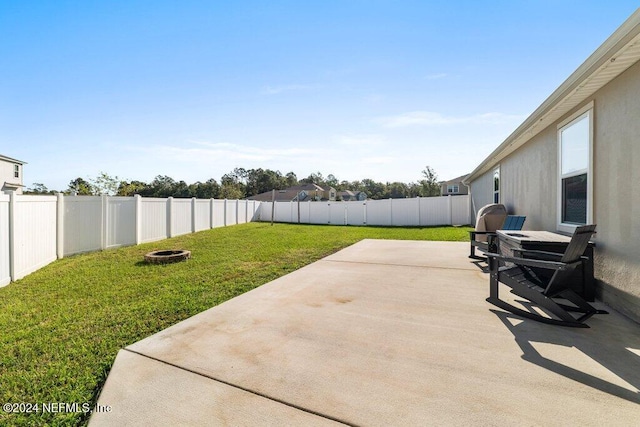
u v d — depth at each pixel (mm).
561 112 5176
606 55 3131
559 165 5484
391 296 4305
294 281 5188
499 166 10453
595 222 4227
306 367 2461
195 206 13695
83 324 3535
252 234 12969
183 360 2611
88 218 8453
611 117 3855
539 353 2635
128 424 1865
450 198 17453
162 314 3781
